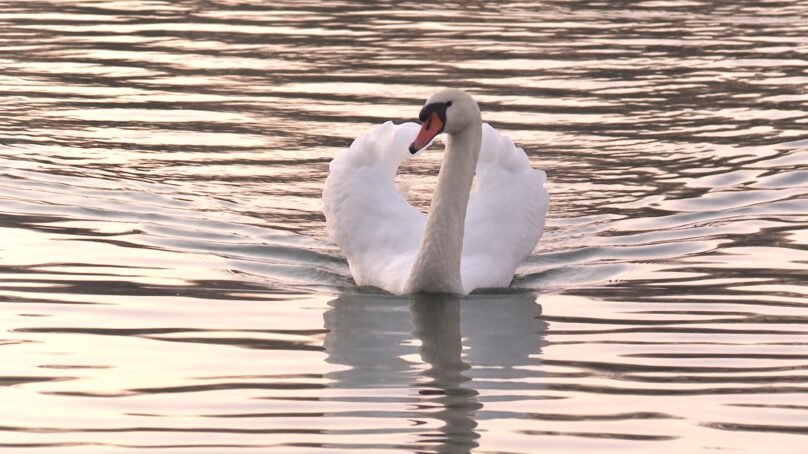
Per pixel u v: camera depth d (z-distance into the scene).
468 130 13.16
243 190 16.62
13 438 9.36
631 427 9.71
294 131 19.09
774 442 9.43
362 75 22.39
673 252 14.62
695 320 12.28
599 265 14.30
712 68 23.27
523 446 9.37
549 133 19.20
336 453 9.20
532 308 12.88
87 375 10.62
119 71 22.72
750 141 18.91
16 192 16.17
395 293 13.42
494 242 14.07
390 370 10.95
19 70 22.72
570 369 11.01
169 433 9.49
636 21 27.61
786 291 13.08
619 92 21.55
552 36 25.88
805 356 11.22
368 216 14.27
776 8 29.19
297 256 14.59
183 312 12.36
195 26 26.48
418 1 29.64
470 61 23.53
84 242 14.48
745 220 15.67
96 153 18.00
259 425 9.68
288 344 11.59
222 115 19.97
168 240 14.74
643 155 18.25
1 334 11.53
